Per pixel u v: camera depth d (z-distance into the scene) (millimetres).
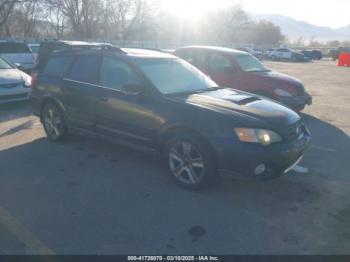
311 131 7121
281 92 7711
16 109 8727
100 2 41750
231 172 3875
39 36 44344
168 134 4332
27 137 6277
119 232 3330
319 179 4629
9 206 3779
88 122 5270
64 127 5719
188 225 3465
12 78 8711
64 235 3271
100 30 43656
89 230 3354
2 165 4914
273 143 3822
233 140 3773
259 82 7867
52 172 4691
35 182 4379
